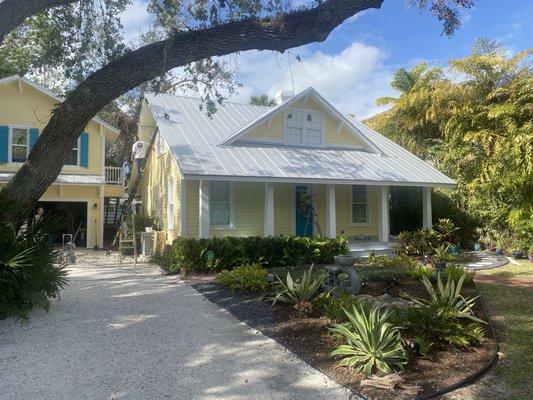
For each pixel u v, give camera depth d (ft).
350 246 49.01
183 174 38.52
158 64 25.98
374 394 14.25
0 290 21.53
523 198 48.91
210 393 14.40
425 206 53.98
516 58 60.18
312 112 54.65
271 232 44.34
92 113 25.68
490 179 51.85
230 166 42.01
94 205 65.62
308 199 53.47
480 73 61.93
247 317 23.34
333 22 25.03
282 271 38.09
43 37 34.68
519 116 53.31
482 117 56.49
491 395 14.39
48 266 24.61
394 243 51.67
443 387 14.75
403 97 70.08
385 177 48.62
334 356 17.48
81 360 17.16
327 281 28.37
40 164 24.91
